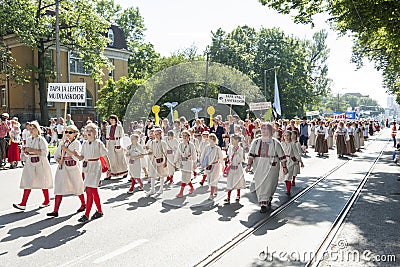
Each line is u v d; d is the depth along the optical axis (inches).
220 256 211.8
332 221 287.0
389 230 262.8
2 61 1172.5
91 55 1296.8
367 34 655.1
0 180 481.1
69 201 356.2
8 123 629.0
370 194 392.2
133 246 227.8
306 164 664.4
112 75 1813.5
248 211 317.4
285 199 367.6
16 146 599.5
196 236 247.4
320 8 607.2
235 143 341.7
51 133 898.1
